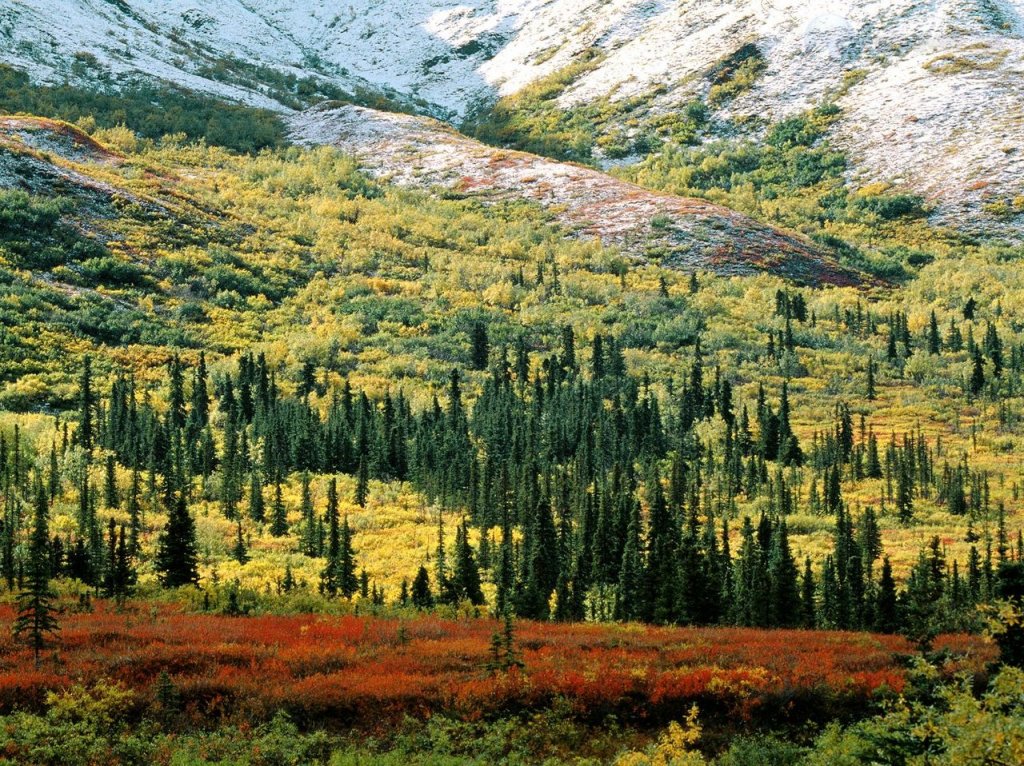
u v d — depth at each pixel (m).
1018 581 38.94
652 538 91.31
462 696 45.47
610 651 55.31
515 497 114.94
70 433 136.75
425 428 148.12
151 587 76.75
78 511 104.50
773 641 60.69
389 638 57.22
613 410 158.38
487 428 149.12
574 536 100.62
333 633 57.91
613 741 43.75
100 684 43.88
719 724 45.62
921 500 133.75
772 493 134.88
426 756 40.38
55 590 72.75
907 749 32.38
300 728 43.69
